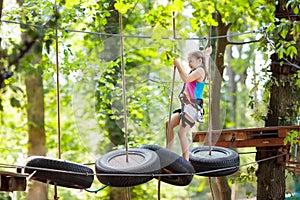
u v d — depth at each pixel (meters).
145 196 18.77
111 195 17.97
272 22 10.05
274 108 10.81
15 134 16.70
